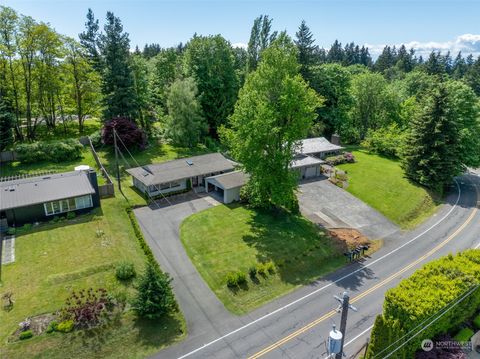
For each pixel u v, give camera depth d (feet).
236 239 109.09
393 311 64.13
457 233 126.11
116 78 171.53
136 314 75.15
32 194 108.47
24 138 174.81
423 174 162.20
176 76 221.25
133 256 94.07
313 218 129.49
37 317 71.46
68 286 80.23
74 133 189.47
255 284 90.48
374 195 152.35
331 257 105.91
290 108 111.86
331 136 234.38
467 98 178.40
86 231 103.24
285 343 72.18
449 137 159.02
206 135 204.44
